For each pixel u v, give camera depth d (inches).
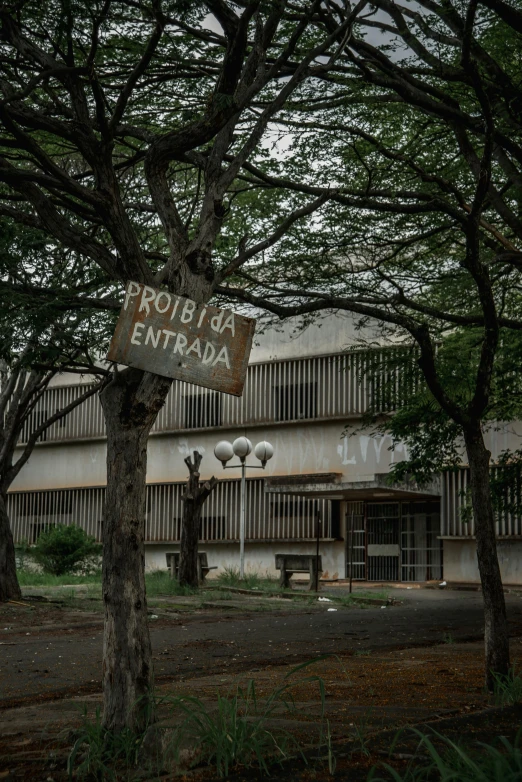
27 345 353.4
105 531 204.7
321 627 538.6
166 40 382.0
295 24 398.3
